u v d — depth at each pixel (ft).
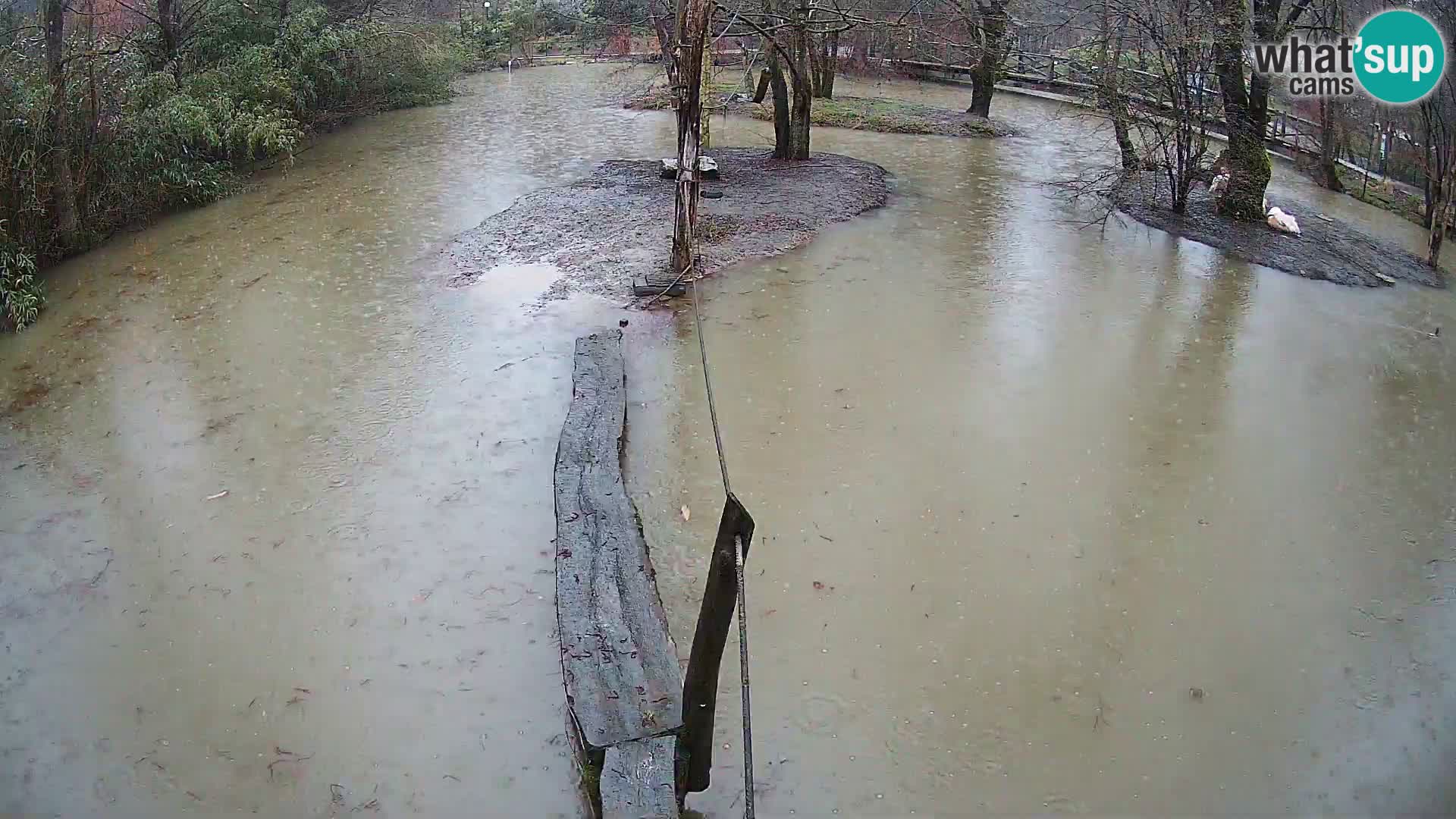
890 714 14.24
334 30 59.11
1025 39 78.28
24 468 20.58
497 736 13.88
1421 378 25.02
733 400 23.32
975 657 15.31
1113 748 13.70
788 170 47.26
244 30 54.95
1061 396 23.71
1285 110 55.16
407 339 26.86
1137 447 21.39
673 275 30.89
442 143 55.26
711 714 11.64
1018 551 17.83
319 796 12.96
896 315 28.71
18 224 31.37
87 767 13.47
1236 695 14.60
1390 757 13.53
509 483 19.89
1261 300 30.50
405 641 15.66
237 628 15.97
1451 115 35.70
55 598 16.71
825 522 18.65
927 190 44.47
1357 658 15.29
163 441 21.62
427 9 92.84
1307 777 13.21
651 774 11.60
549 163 49.44
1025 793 12.98
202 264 33.45
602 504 17.78
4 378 24.68
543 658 15.30
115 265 33.45
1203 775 13.24
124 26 50.80
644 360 25.48
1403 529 18.51
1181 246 35.94
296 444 21.40
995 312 29.17
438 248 34.88
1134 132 57.57
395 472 20.29
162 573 17.29
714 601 10.75
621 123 61.77
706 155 50.47
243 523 18.65
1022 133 60.03
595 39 97.19
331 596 16.67
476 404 23.12
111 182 36.29
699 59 28.50
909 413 22.71
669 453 21.07
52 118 32.81
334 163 49.67
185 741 13.85
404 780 13.19
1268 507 19.24
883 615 16.22
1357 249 35.73
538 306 29.09
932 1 59.67
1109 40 46.57
